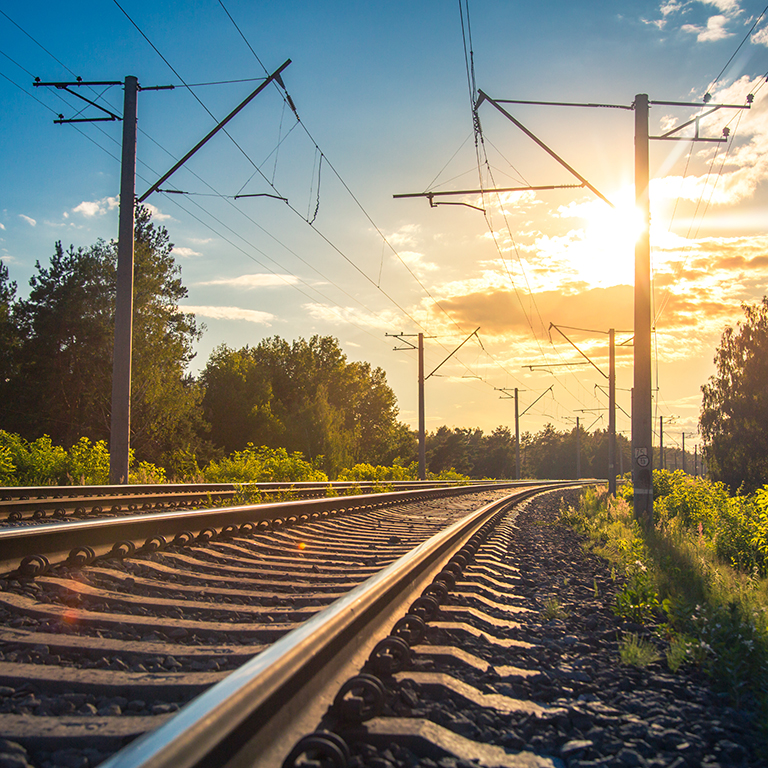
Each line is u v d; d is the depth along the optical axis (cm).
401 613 451
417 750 256
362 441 8562
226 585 563
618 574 784
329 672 304
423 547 619
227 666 344
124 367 1477
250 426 5872
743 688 367
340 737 250
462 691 321
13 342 4238
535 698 337
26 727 252
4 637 367
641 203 1382
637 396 1364
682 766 261
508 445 13088
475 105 1329
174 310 4294
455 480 4881
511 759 259
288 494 1670
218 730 190
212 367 6356
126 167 1499
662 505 1545
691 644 425
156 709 281
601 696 345
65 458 1864
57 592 470
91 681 303
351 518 1280
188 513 741
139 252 4031
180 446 4294
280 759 224
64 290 4097
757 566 950
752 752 284
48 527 523
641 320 1370
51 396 4075
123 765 157
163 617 439
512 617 528
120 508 1201
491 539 1060
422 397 3728
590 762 260
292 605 504
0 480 1686
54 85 1449
